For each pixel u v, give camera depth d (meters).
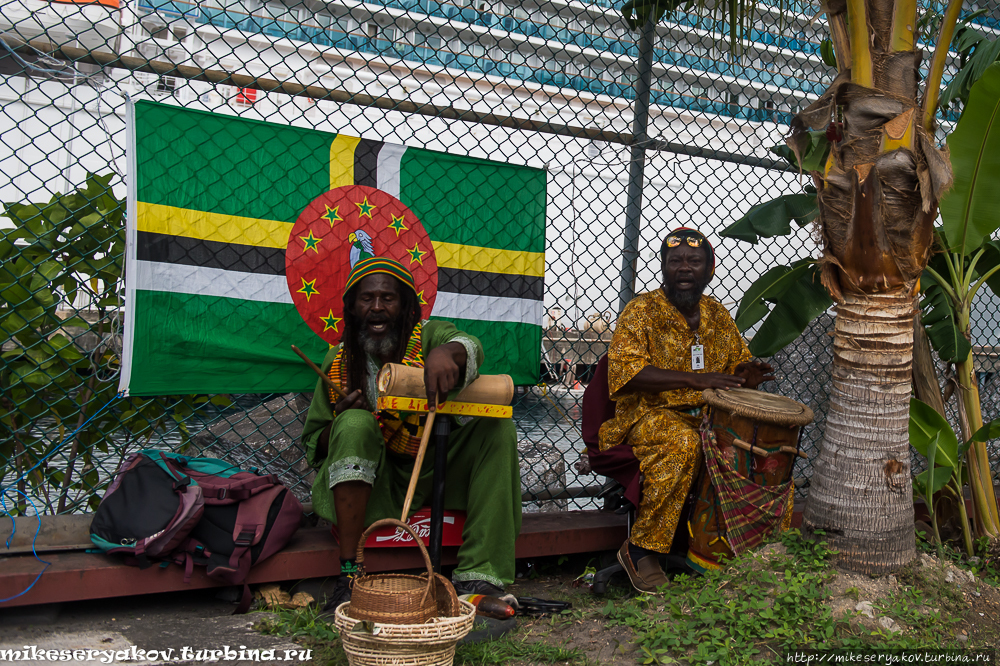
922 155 2.73
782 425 2.88
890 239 2.74
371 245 3.36
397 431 2.89
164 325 2.97
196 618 2.70
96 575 2.56
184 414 3.21
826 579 2.69
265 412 3.77
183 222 3.01
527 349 3.68
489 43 3.63
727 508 2.90
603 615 2.78
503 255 3.62
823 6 2.96
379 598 2.04
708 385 3.05
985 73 2.97
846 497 2.78
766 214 3.74
